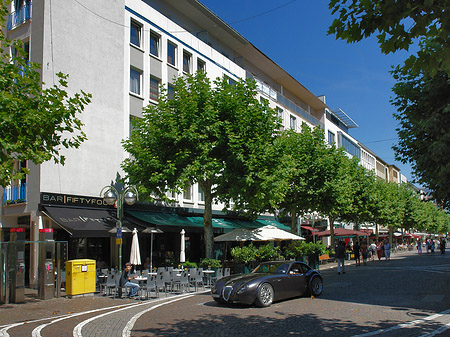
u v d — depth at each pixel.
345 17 4.80
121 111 21.89
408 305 11.38
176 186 18.72
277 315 10.23
